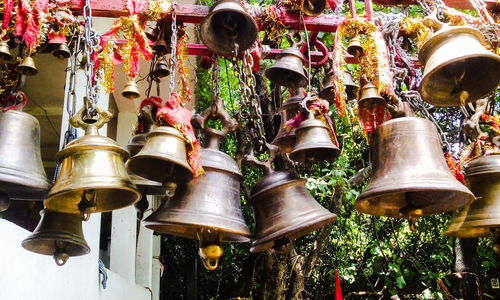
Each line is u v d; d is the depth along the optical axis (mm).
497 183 3256
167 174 2824
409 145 2986
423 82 2898
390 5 3729
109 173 2543
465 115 3504
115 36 3254
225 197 2992
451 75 3141
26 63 2840
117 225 6523
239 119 3365
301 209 3117
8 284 3229
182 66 3268
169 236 10328
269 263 6129
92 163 2553
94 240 4684
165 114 2791
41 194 2988
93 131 2625
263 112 6012
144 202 3240
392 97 3248
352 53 3432
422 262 9414
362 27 3367
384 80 3162
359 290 10211
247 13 3018
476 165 3295
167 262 10266
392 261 8719
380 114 3395
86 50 2771
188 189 2945
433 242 9891
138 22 3119
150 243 7613
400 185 2787
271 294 6125
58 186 2508
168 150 2705
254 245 3055
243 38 3176
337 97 3270
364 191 2988
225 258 9406
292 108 3754
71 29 3100
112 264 6363
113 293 5398
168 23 3326
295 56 3508
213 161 3012
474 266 7879
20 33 2775
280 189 3174
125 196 2795
